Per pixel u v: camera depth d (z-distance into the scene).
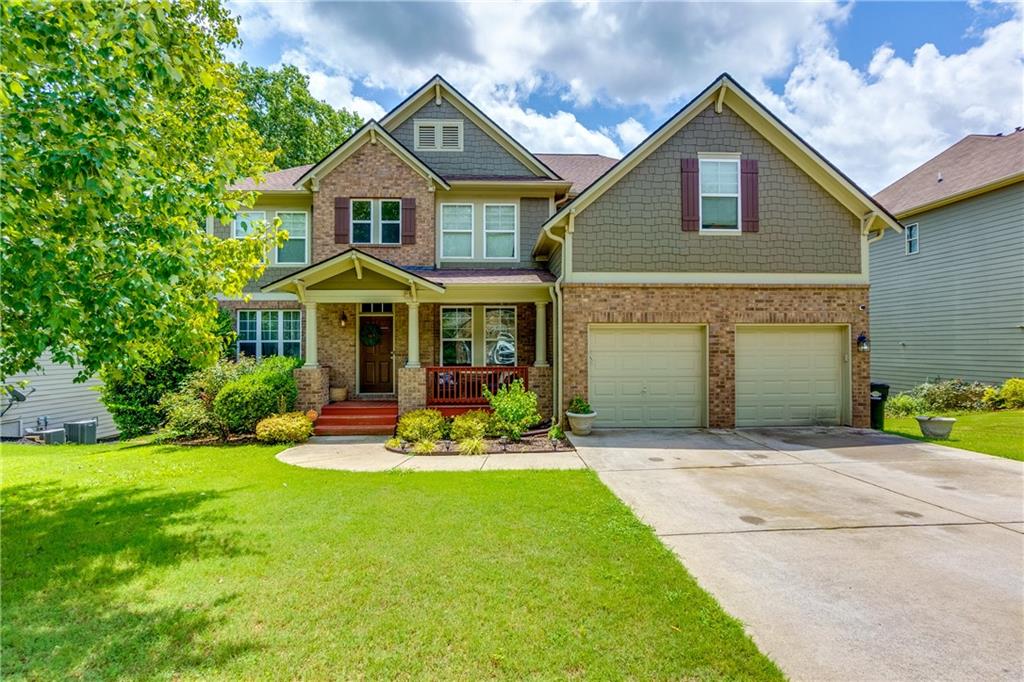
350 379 13.48
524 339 13.58
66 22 4.03
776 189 10.81
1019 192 13.92
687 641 2.99
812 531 4.82
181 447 9.70
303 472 7.47
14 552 4.39
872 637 3.07
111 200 4.12
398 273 10.89
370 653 2.88
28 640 3.04
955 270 15.84
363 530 4.86
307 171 14.14
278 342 13.66
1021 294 13.86
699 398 10.82
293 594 3.59
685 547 4.44
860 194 10.59
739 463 7.70
